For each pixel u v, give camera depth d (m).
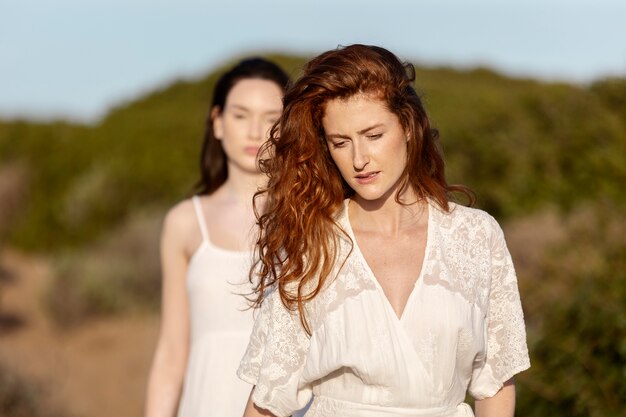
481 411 3.07
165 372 4.27
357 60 2.76
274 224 2.93
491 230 3.00
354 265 2.89
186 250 4.31
